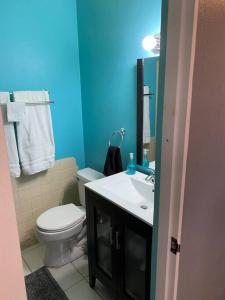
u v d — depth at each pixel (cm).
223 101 81
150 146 180
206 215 92
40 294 177
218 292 122
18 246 52
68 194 251
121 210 136
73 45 225
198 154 77
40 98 204
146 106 175
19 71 198
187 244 85
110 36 192
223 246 113
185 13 60
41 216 199
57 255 202
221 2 68
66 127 238
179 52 64
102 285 186
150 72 167
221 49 73
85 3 207
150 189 162
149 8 158
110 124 214
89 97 232
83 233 212
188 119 68
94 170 238
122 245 143
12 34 188
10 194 48
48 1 201
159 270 88
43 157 213
